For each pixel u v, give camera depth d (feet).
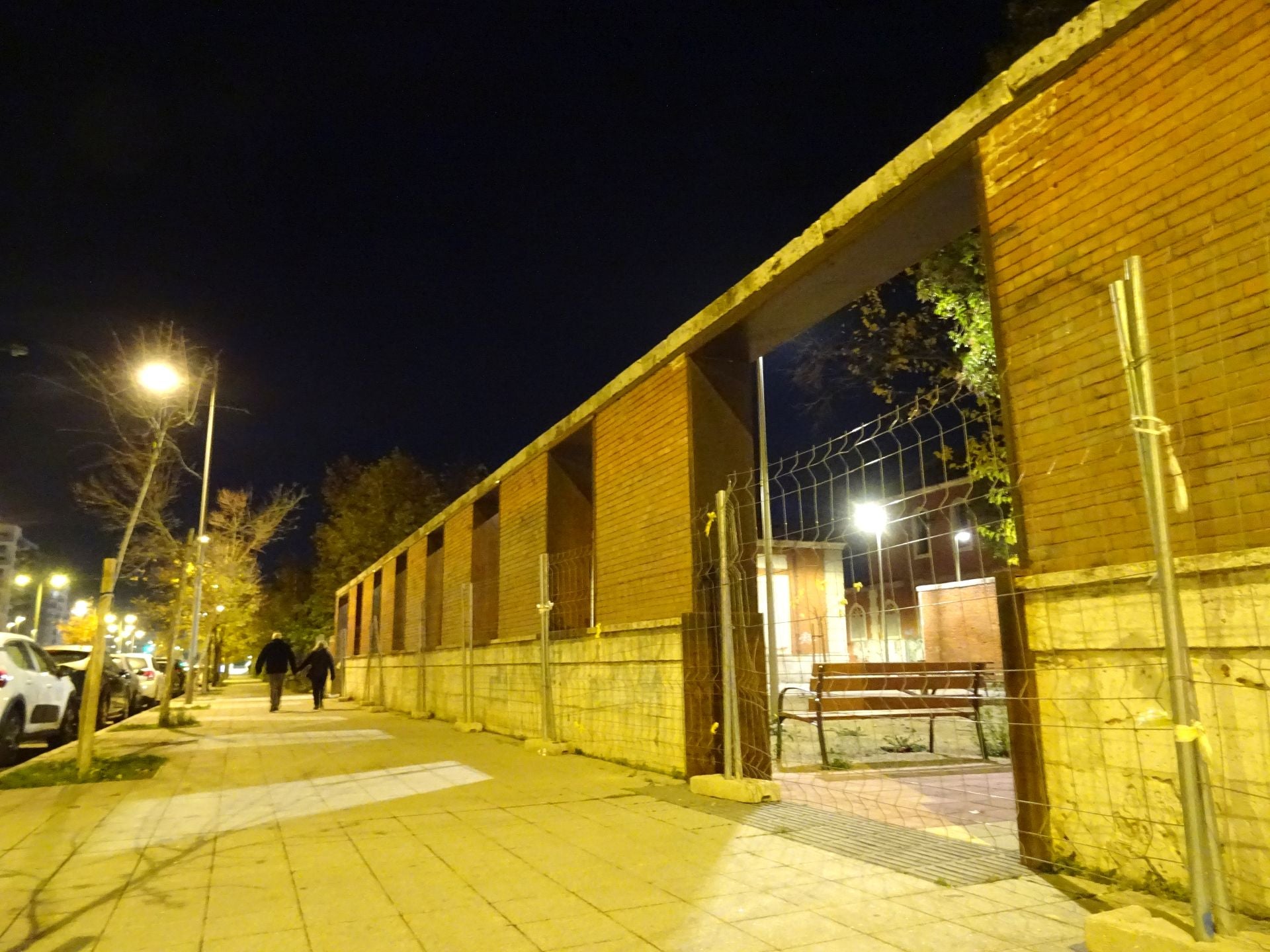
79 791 25.41
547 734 33.73
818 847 17.40
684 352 27.84
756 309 24.71
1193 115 13.78
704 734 25.11
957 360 39.24
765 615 30.17
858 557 25.43
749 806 21.68
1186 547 13.16
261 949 12.07
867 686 28.09
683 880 15.23
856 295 24.08
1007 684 15.72
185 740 40.73
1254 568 12.17
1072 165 15.66
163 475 44.80
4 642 35.47
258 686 149.38
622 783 25.68
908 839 17.90
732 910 13.51
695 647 25.49
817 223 21.94
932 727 30.50
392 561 70.33
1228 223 13.14
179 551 57.77
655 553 28.43
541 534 38.58
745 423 27.84
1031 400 15.93
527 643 38.65
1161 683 13.26
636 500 30.01
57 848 18.13
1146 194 14.34
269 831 19.62
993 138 17.37
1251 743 12.09
